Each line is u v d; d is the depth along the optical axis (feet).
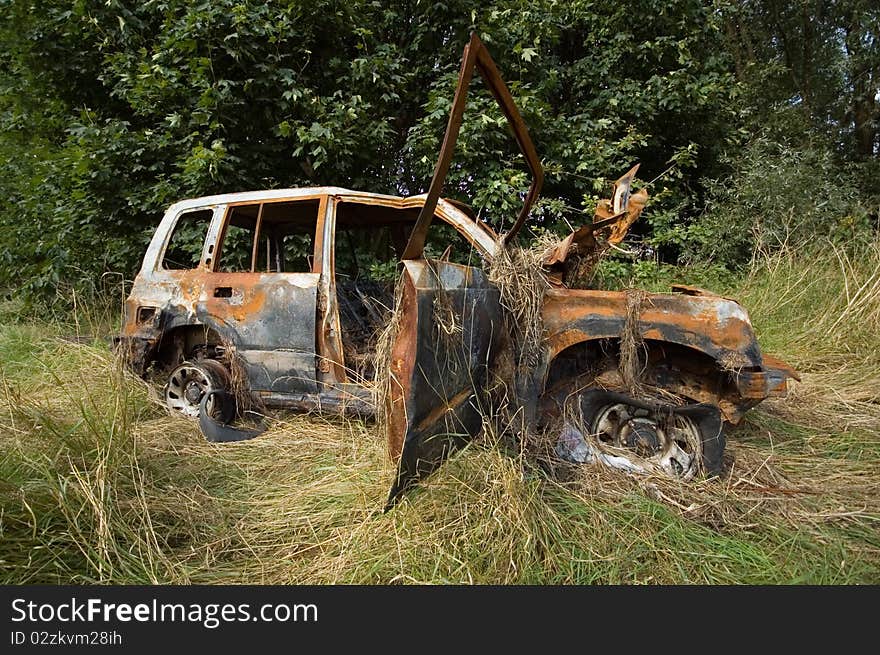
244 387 12.26
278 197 12.47
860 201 28.99
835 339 17.42
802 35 44.55
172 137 21.75
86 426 9.00
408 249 7.61
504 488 7.62
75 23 22.20
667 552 7.45
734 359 9.17
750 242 25.52
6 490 7.13
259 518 8.60
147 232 22.88
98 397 10.53
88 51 23.49
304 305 11.49
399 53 24.31
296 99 21.06
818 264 21.24
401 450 7.51
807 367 16.72
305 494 9.12
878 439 11.71
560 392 9.71
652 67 27.99
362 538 7.59
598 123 24.99
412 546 7.27
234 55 20.11
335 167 22.57
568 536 7.58
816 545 7.80
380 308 15.46
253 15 20.36
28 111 26.18
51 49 23.16
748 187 26.43
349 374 11.73
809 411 13.15
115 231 24.18
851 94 43.75
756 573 7.25
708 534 7.98
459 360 8.07
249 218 14.32
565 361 9.94
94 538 7.14
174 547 7.82
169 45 20.84
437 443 7.90
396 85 23.80
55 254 23.25
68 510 7.13
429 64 25.36
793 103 41.16
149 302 13.24
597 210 12.10
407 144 22.94
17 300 26.25
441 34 24.97
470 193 23.88
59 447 8.34
